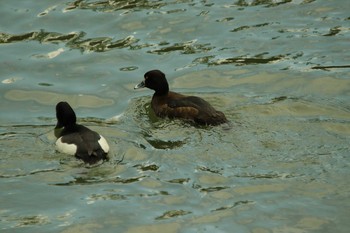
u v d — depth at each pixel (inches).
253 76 711.7
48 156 578.2
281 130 598.9
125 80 717.3
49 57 756.0
